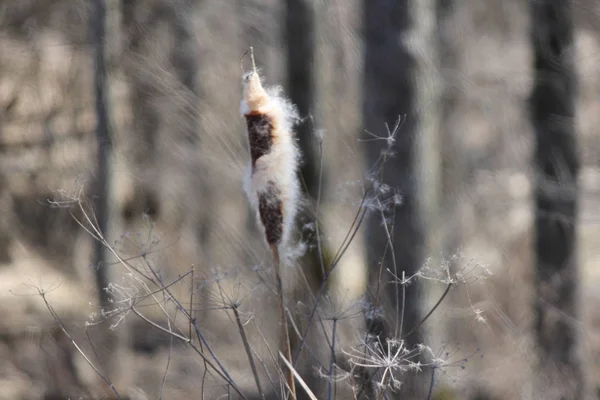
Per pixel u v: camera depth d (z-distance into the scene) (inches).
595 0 470.0
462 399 399.5
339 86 516.7
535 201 484.4
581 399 464.1
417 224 351.6
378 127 368.8
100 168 421.7
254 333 207.8
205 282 171.8
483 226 568.4
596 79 541.0
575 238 478.3
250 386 232.1
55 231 621.0
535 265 482.6
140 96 474.6
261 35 576.4
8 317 505.0
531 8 479.5
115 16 436.1
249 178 148.4
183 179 515.8
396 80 366.6
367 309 165.9
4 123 609.6
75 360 453.1
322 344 183.2
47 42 571.8
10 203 632.4
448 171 575.5
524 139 567.8
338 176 429.7
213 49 561.0
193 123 470.0
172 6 516.1
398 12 367.9
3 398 447.8
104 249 398.0
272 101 148.4
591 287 555.2
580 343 471.2
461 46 595.2
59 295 537.3
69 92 577.3
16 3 574.9
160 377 418.6
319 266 332.8
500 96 571.5
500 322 459.5
